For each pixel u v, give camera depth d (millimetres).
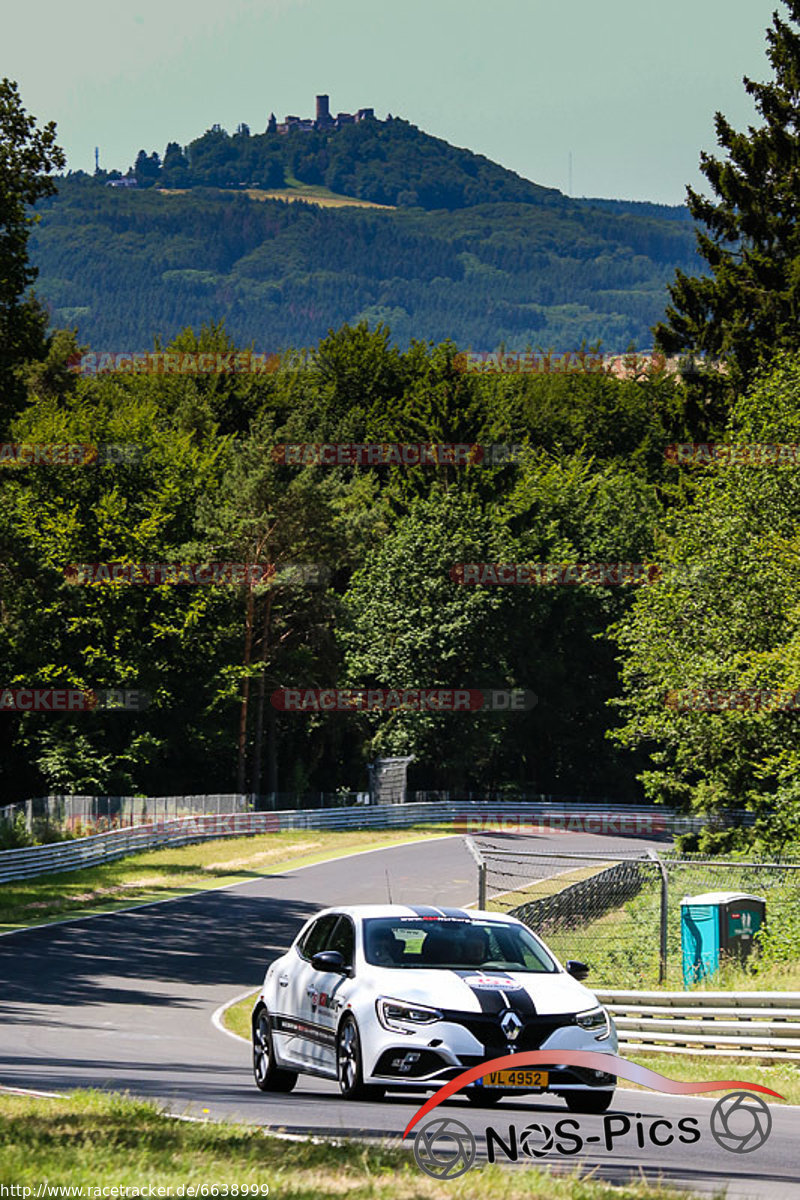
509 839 149375
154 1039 44094
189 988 62938
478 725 177875
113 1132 20328
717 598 89562
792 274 123750
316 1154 19047
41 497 159125
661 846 148000
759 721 83688
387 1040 24031
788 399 92250
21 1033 42812
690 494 129625
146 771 161375
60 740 152750
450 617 176125
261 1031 29688
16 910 87688
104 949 74500
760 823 89500
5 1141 19062
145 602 156125
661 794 106938
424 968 25531
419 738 177000
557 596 194125
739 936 53219
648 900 76812
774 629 86625
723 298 128125
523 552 189750
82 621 149875
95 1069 33344
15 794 159125
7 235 92312
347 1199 16312
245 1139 20047
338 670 171750
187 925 86188
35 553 133375
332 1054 25859
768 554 86750
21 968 65062
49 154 91625
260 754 173250
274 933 84312
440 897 100938
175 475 165750
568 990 25234
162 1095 27703
